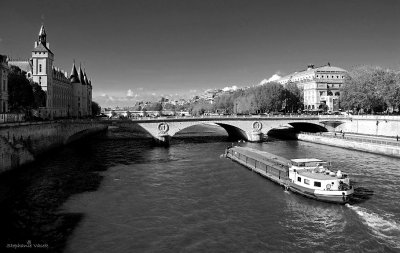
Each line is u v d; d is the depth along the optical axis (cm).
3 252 2622
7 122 5381
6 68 7925
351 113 12012
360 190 4144
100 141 10131
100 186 4500
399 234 2938
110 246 2755
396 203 3675
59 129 8306
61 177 4994
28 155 5903
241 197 4003
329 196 3688
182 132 13838
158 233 2998
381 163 5806
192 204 3762
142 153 7462
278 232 3009
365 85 10312
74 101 15838
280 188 4347
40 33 11588
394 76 10138
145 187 4462
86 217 3369
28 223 3203
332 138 8419
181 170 5516
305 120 10394
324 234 2962
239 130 10394
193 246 2753
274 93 13250
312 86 17138
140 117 9856
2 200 3866
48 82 11481
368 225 3128
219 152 7575
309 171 4156
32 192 4188
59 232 3008
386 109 11550
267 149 7925
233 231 3036
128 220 3294
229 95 19212
